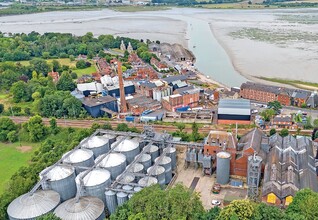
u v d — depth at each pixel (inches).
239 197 5359.3
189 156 6323.8
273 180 5152.6
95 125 7775.6
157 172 5590.6
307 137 6747.1
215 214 4170.8
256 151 5787.4
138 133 7194.9
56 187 5364.2
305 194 4303.6
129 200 4611.2
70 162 5949.8
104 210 4911.4
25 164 7027.6
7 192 5280.5
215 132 6264.8
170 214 4121.6
